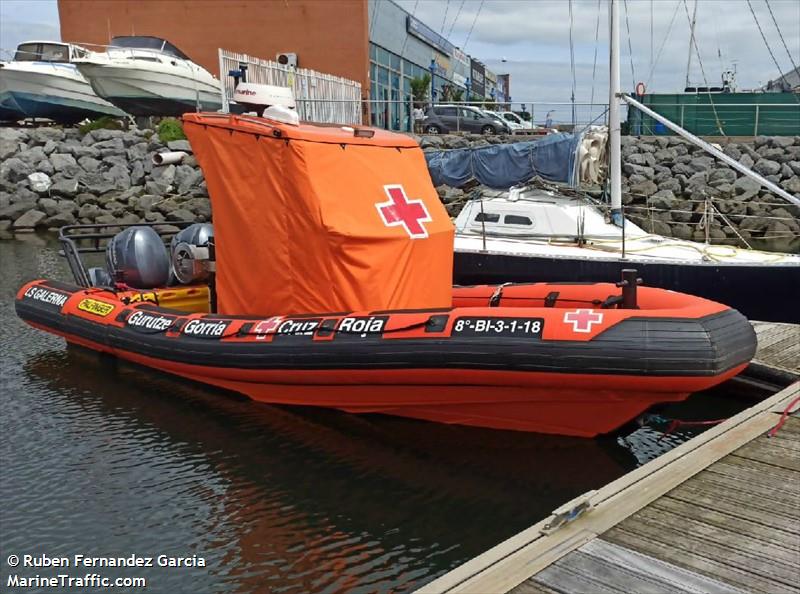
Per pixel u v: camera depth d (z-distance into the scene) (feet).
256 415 23.12
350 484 19.10
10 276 46.44
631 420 18.81
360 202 22.07
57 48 83.92
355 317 20.76
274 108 23.84
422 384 19.88
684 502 13.33
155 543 16.35
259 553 16.02
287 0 85.87
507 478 19.42
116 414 23.47
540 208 35.83
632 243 34.22
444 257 24.07
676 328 17.62
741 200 65.98
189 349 23.54
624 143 73.72
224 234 23.49
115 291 28.12
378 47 94.22
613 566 11.27
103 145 77.66
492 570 11.11
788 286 29.12
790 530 12.31
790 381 22.68
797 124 74.59
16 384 26.16
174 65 78.79
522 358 18.29
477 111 83.35
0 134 78.59
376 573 15.29
